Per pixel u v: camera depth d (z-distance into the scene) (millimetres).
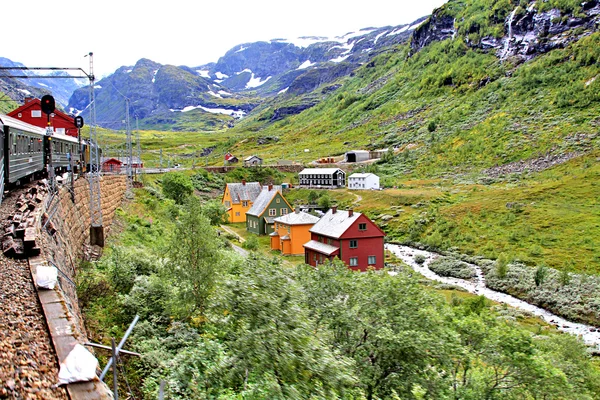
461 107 152125
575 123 111688
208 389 13312
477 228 71938
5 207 22312
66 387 9062
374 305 20109
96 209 34406
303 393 12500
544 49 161500
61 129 54094
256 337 12961
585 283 49469
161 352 17938
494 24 194250
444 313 22500
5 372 8883
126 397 15297
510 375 20609
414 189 98688
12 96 100438
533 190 82688
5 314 11602
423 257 65438
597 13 157125
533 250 60750
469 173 105688
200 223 24156
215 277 22891
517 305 48500
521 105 133375
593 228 64125
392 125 165750
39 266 13836
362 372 17938
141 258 27859
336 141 171000
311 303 20500
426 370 18875
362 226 53969
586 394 23781
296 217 66000
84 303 20672
